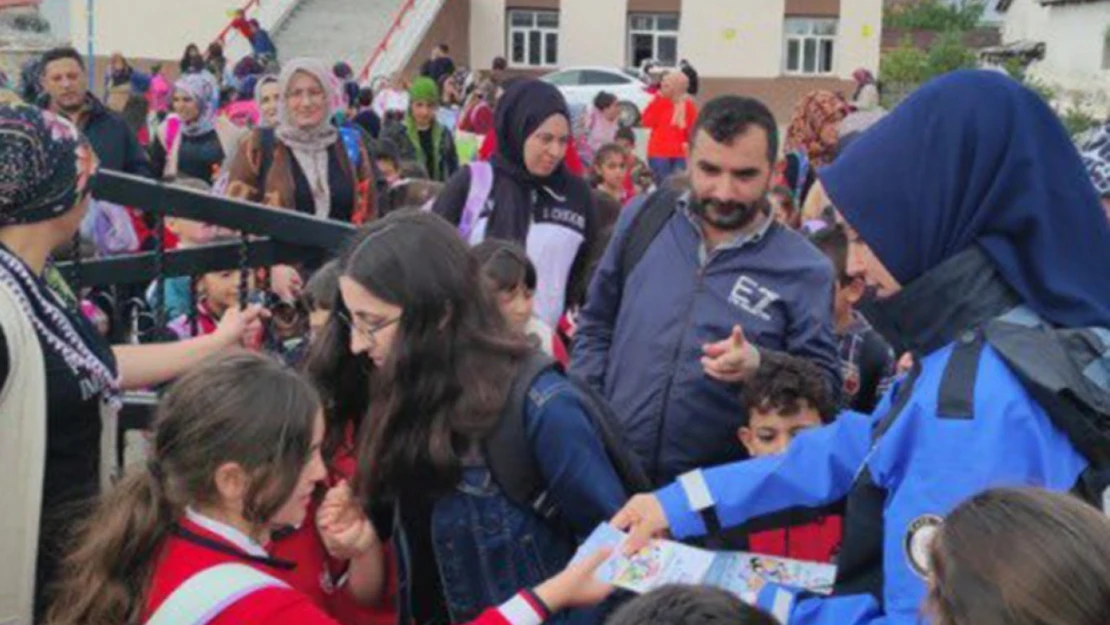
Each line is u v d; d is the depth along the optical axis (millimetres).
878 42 32312
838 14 32188
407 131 11469
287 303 3729
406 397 2445
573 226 4527
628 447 2816
